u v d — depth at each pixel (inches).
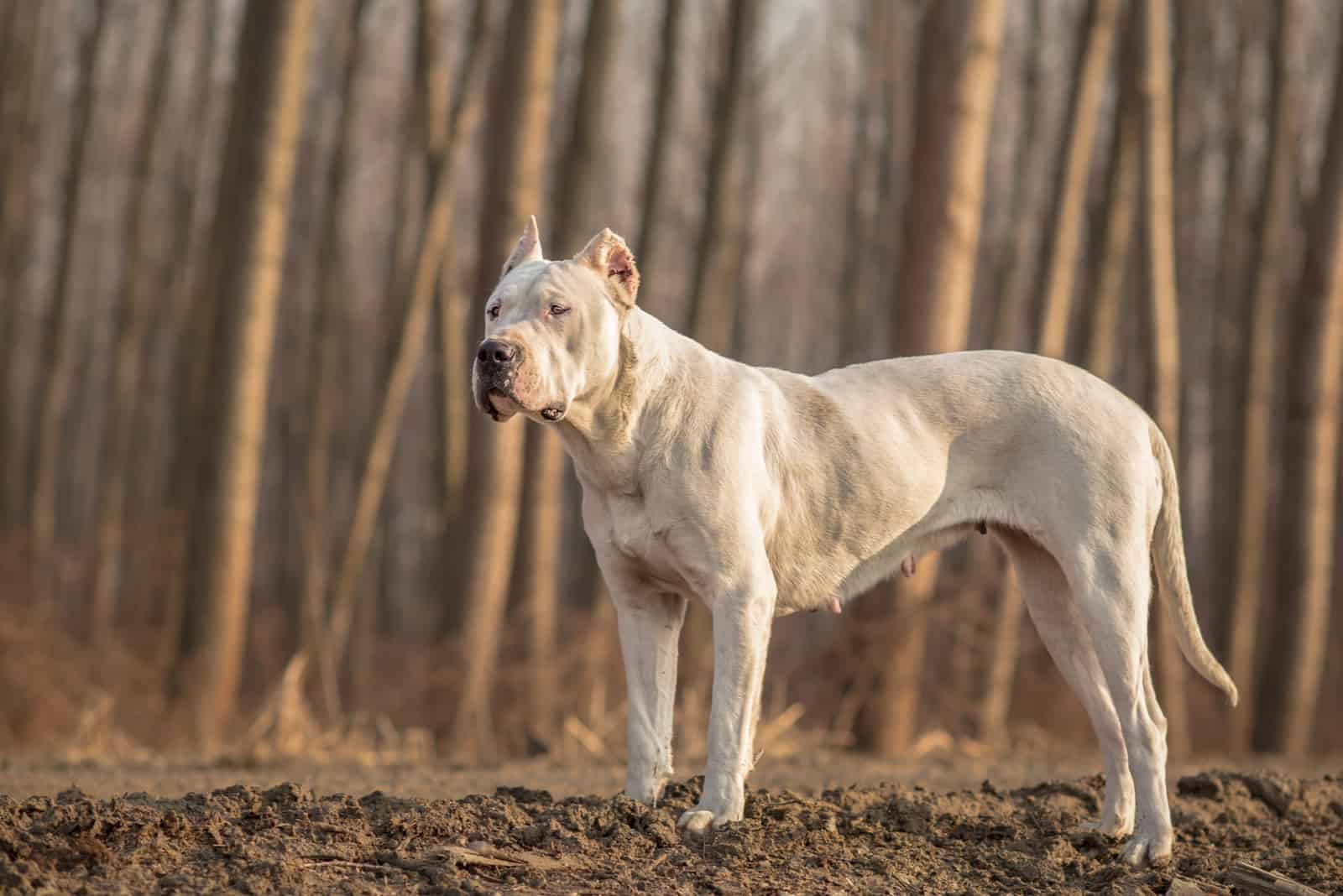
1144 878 233.3
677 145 1173.7
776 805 261.3
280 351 1169.4
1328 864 253.0
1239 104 1042.1
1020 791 312.0
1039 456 256.5
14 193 1091.3
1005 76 1155.3
